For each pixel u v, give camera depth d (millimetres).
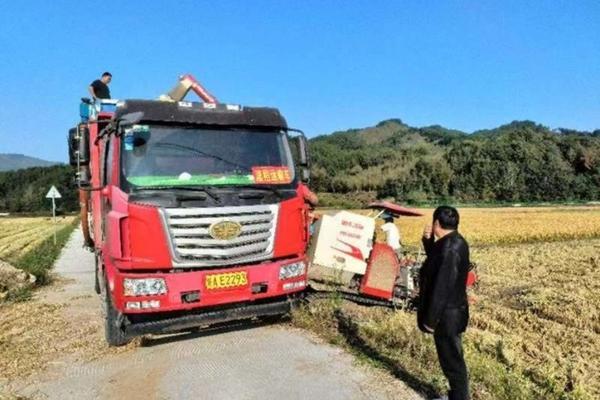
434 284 4520
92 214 9844
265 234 6844
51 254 22469
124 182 6344
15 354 7352
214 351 6824
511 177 85188
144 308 6172
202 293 6422
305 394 5410
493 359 7059
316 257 9562
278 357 6500
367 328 7340
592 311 10391
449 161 98938
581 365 7375
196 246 6398
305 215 7426
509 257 19469
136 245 6188
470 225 34094
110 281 6617
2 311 10891
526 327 9477
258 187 6953
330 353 6570
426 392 5320
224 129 7113
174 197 6363
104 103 8641
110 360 6805
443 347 4645
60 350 7430
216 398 5434
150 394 5621
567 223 34969
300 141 7617
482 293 12875
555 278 14656
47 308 10680
